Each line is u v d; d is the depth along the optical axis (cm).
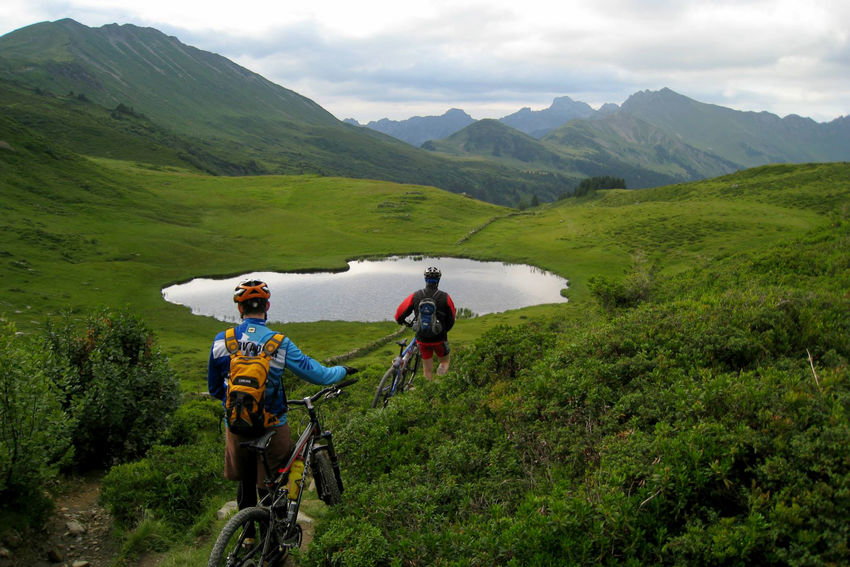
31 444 764
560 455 695
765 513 501
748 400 650
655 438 625
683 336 903
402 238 10256
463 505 629
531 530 514
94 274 6619
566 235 10175
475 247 9456
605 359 898
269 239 9875
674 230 9681
